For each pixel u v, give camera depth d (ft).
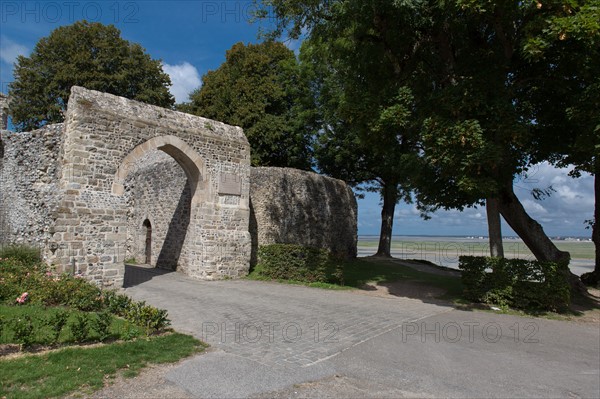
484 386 15.08
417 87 34.47
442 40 33.60
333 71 64.23
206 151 46.37
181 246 53.67
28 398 12.64
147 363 16.53
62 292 26.30
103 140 37.52
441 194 38.19
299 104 76.59
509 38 30.14
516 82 31.83
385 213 79.30
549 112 33.14
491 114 28.02
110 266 36.81
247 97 79.56
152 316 21.26
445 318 26.76
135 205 66.54
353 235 75.15
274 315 27.07
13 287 25.86
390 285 43.21
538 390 14.76
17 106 83.92
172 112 45.11
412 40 33.86
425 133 29.40
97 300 25.86
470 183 26.73
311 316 26.89
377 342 20.76
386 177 74.13
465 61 32.60
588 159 30.01
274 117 77.92
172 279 45.39
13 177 46.42
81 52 85.30
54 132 41.93
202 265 45.47
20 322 17.53
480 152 26.25
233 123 78.07
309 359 17.90
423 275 53.11
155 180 61.57
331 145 72.74
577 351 19.69
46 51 85.71
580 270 73.72
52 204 35.81
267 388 14.46
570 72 29.60
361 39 33.99
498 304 30.53
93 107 37.17
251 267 53.26
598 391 14.71
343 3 30.27
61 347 17.71
